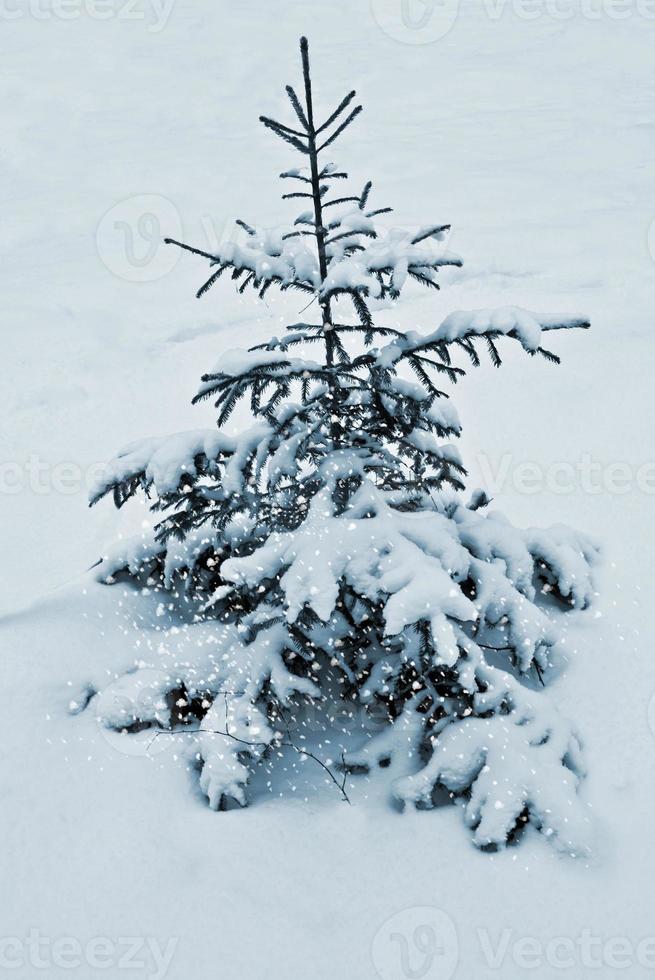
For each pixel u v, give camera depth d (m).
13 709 3.54
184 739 3.45
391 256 3.08
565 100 22.11
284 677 3.26
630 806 3.12
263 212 14.24
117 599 4.18
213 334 9.13
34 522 5.86
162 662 3.69
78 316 9.93
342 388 3.39
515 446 6.21
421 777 3.11
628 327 8.22
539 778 3.01
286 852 3.01
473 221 12.83
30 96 25.09
